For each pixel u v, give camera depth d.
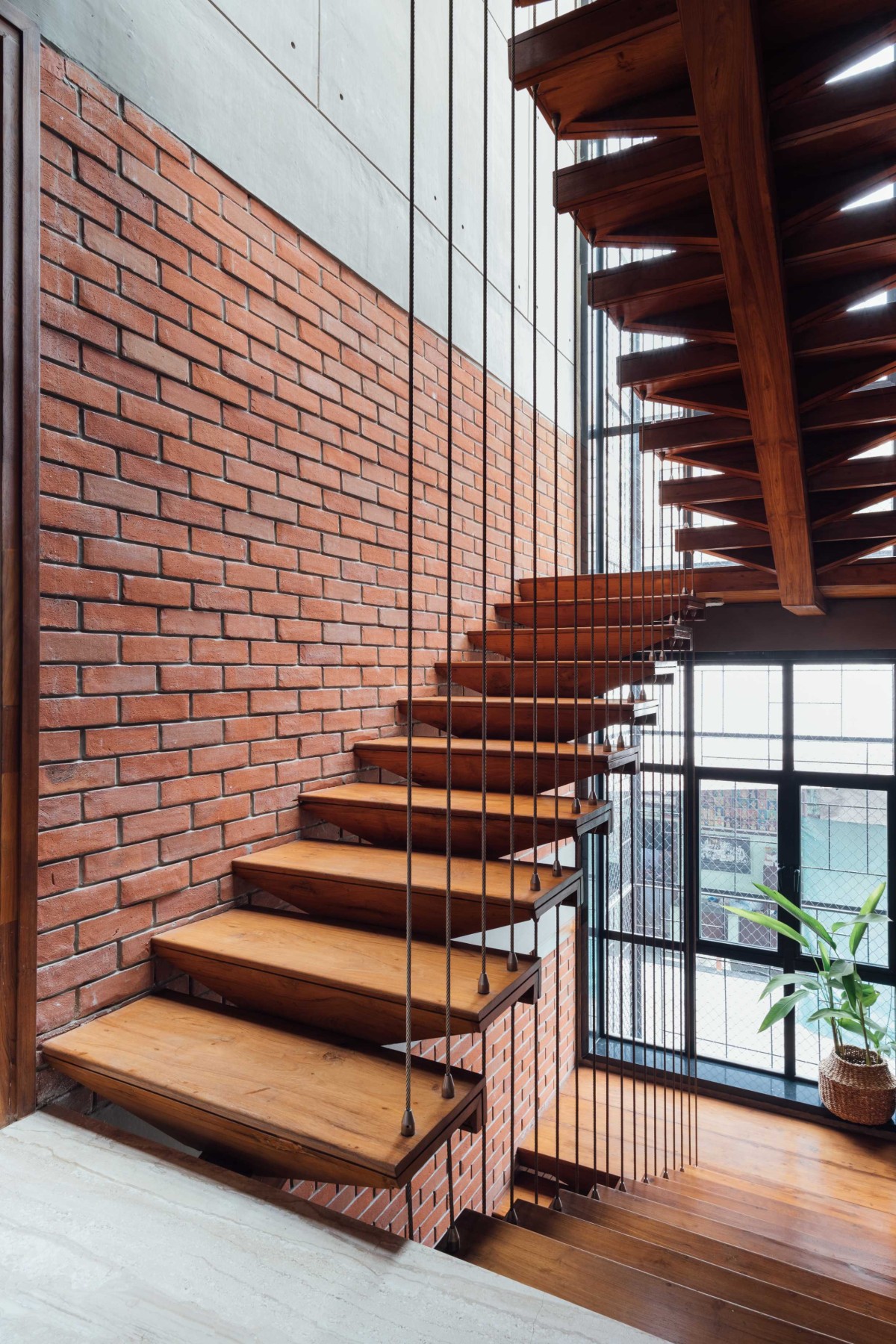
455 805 2.05
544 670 2.71
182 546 1.87
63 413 1.57
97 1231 1.18
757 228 1.85
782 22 1.53
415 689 2.91
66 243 1.58
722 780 4.69
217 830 1.97
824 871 4.46
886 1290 2.60
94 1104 1.62
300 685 2.28
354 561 2.54
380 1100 1.29
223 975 1.68
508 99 3.90
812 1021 4.23
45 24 1.55
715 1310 1.39
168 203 1.83
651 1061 4.67
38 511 1.52
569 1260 1.47
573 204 1.93
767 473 2.70
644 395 2.71
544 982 4.09
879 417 2.48
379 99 2.74
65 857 1.57
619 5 1.54
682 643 3.42
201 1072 1.39
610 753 2.13
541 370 4.30
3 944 1.44
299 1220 1.21
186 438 1.88
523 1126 3.74
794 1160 3.87
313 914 1.94
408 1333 1.00
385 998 1.45
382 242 2.74
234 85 2.06
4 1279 1.08
